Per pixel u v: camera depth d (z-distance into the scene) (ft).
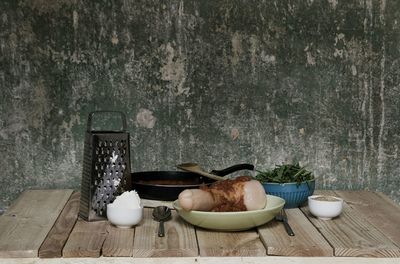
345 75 8.85
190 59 8.70
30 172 8.79
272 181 7.52
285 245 5.91
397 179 9.08
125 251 5.80
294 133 8.91
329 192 8.69
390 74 8.88
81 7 8.55
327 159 9.00
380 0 8.75
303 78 8.82
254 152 8.91
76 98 8.68
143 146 8.84
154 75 8.71
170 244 5.97
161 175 8.20
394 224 6.85
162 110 8.79
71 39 8.57
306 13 8.71
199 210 6.38
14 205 7.67
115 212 6.46
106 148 6.91
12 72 8.59
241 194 6.64
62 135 8.74
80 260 5.80
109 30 8.60
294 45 8.75
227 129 8.86
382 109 8.94
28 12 8.50
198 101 8.79
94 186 6.86
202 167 8.89
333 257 5.87
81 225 6.72
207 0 8.63
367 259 5.86
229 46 8.71
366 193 8.65
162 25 8.63
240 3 8.65
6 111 8.66
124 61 8.66
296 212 7.37
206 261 5.82
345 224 6.81
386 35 8.80
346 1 8.73
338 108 8.90
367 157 9.02
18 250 5.78
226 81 8.77
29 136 8.72
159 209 6.95
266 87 8.80
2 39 8.52
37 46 8.56
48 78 8.63
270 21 8.70
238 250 5.83
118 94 8.71
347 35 8.77
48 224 6.75
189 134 8.84
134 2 8.59
